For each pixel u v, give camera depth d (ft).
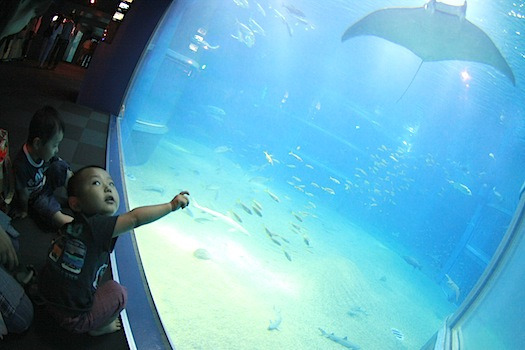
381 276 36.68
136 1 26.63
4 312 5.72
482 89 86.38
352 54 127.85
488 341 11.76
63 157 15.69
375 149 124.06
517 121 83.51
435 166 94.84
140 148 28.60
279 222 37.96
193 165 44.06
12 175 9.24
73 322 6.31
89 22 72.08
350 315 22.48
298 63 126.41
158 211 6.42
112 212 6.58
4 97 20.21
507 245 15.26
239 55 104.47
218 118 79.00
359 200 85.97
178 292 13.70
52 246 6.40
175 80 27.78
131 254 10.73
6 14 10.96
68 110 24.26
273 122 107.04
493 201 53.83
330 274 27.81
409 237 90.89
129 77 27.94
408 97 126.21
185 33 27.07
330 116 125.59
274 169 86.12
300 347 14.80
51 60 52.95
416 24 45.44
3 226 7.71
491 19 63.52
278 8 113.39
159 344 7.63
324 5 109.50
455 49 45.80
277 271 23.13
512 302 11.39
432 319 30.83
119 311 7.04
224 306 14.58
